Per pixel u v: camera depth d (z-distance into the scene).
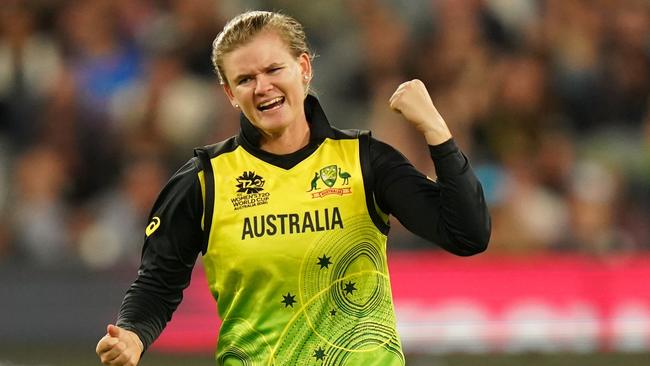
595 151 31.95
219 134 31.33
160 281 11.80
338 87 33.28
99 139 31.66
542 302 25.19
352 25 34.31
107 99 32.44
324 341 11.44
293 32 11.51
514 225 28.75
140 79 32.69
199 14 33.09
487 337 25.02
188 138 31.27
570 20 34.06
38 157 31.09
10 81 32.72
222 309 11.87
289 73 11.30
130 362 11.15
